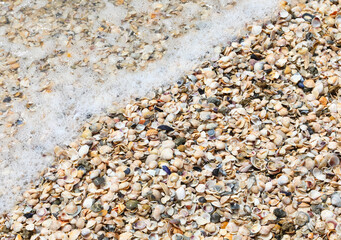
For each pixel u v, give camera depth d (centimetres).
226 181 158
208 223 154
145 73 175
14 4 191
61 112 171
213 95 170
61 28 185
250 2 185
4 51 182
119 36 183
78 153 164
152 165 161
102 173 161
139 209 156
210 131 165
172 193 157
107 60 179
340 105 167
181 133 165
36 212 158
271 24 180
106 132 167
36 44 182
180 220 155
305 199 156
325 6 182
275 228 153
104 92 173
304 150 161
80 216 156
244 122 165
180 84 173
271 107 167
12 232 156
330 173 158
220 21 183
